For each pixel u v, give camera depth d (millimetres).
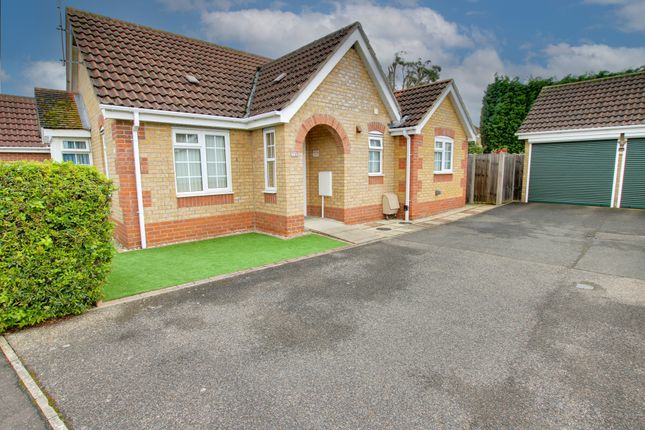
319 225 10812
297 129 9422
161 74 9445
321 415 2883
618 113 14414
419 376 3393
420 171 12500
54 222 4488
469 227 11016
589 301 5176
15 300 4312
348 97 10695
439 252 8070
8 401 3133
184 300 5359
